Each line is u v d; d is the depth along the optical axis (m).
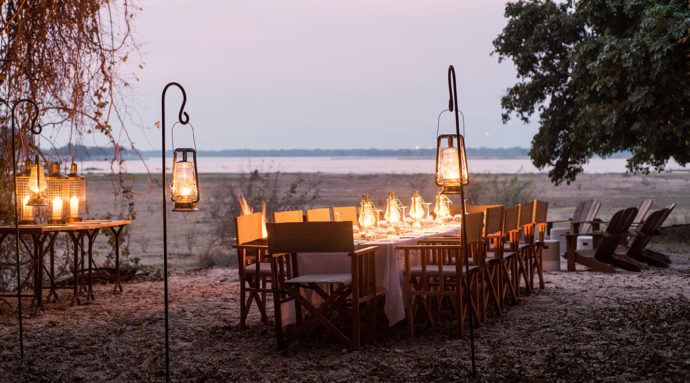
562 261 11.74
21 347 5.55
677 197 30.97
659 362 4.88
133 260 10.94
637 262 10.56
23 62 8.20
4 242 8.91
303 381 4.80
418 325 6.55
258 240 7.13
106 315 7.29
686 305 6.88
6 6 8.07
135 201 32.00
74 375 5.08
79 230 8.09
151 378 4.99
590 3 13.15
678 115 11.96
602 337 5.70
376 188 37.22
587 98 13.35
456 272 5.94
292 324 6.40
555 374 4.71
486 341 5.77
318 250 5.52
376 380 4.78
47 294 8.86
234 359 5.47
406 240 6.34
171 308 7.66
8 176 8.55
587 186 40.56
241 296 6.54
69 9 8.22
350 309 6.13
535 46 15.30
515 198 18.67
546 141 15.72
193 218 22.70
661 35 11.17
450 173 5.56
